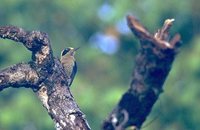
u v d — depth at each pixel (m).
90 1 21.94
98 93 20.12
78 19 22.22
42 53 6.41
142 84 5.68
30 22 21.97
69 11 22.23
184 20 20.02
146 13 19.69
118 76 21.83
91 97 19.64
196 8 20.09
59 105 6.32
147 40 5.63
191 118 18.80
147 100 5.70
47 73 6.41
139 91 5.70
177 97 18.92
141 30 5.66
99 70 22.02
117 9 20.19
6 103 20.23
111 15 20.64
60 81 6.42
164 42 5.63
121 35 21.73
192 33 20.06
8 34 6.40
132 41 21.47
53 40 22.31
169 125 18.83
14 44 20.38
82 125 6.23
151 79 5.67
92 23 22.19
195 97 18.81
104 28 21.97
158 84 5.69
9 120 19.59
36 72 6.41
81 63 22.12
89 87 20.41
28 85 6.43
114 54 22.03
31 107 19.77
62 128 6.24
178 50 5.63
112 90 19.36
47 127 19.58
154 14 19.59
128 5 19.89
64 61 7.76
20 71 6.42
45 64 6.41
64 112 6.28
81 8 22.05
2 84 6.41
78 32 22.53
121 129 5.71
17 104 19.81
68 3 22.08
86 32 22.44
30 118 19.70
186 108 18.81
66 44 22.34
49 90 6.39
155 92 5.69
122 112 5.73
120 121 5.73
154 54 5.62
